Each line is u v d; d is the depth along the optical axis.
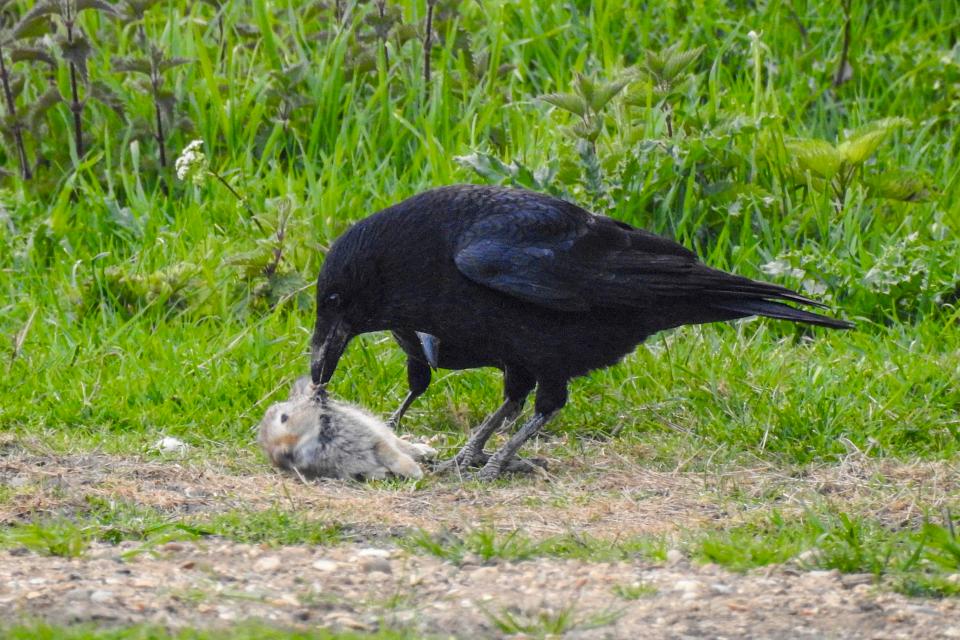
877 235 13.59
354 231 9.70
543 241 9.65
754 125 13.57
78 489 8.59
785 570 7.24
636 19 16.91
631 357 11.52
